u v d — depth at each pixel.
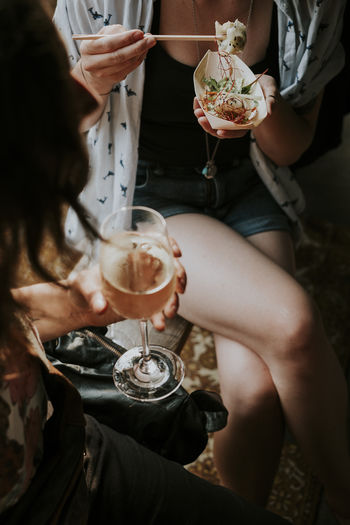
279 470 1.84
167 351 1.20
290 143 1.61
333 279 2.34
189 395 1.13
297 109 1.66
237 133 1.34
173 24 1.48
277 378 1.42
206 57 1.38
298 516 1.74
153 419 1.12
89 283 0.95
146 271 0.83
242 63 1.38
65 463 0.86
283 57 1.53
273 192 1.72
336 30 1.51
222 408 1.17
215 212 1.72
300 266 2.38
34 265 0.65
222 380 1.49
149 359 1.16
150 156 1.64
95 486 1.02
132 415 1.12
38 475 0.83
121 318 1.00
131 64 1.29
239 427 1.45
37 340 0.87
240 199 1.74
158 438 1.15
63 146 0.55
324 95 1.77
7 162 0.52
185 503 1.05
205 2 1.44
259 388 1.43
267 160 1.71
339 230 2.50
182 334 1.52
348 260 2.41
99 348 1.16
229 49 1.24
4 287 0.64
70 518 0.88
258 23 1.50
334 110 1.80
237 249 1.49
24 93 0.50
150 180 1.67
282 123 1.54
